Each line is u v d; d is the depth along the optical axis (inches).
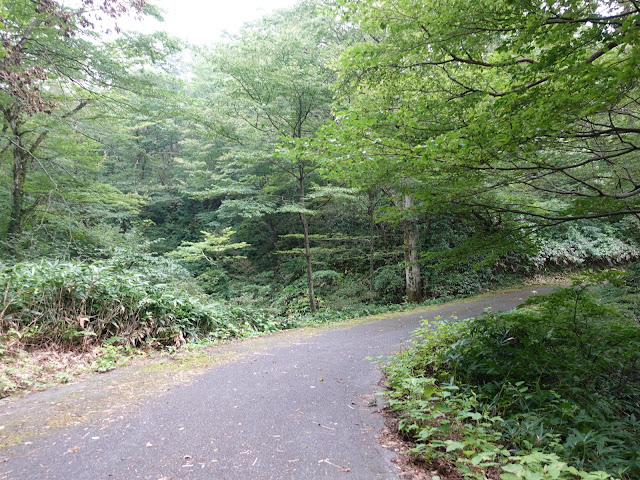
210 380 175.5
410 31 158.6
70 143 450.6
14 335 195.2
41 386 161.9
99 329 228.7
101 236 439.5
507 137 129.6
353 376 182.9
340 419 129.3
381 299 544.7
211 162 794.2
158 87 416.8
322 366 201.8
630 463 99.4
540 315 208.2
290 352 238.1
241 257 666.8
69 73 371.9
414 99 198.2
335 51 432.5
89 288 231.6
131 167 898.1
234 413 133.5
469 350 177.6
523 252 195.5
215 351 242.2
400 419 129.0
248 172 633.6
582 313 192.5
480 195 182.7
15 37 311.4
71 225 424.5
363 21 161.0
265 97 413.4
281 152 159.3
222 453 103.3
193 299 302.5
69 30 303.1
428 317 360.8
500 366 166.9
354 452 105.5
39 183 436.1
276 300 536.4
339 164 159.6
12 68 271.9
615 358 169.0
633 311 271.6
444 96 192.1
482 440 98.1
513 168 148.2
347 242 636.7
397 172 160.6
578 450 108.7
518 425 117.6
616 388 159.6
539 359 166.7
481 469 98.0
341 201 538.3
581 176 223.8
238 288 607.8
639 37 101.9
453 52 161.3
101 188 478.0
